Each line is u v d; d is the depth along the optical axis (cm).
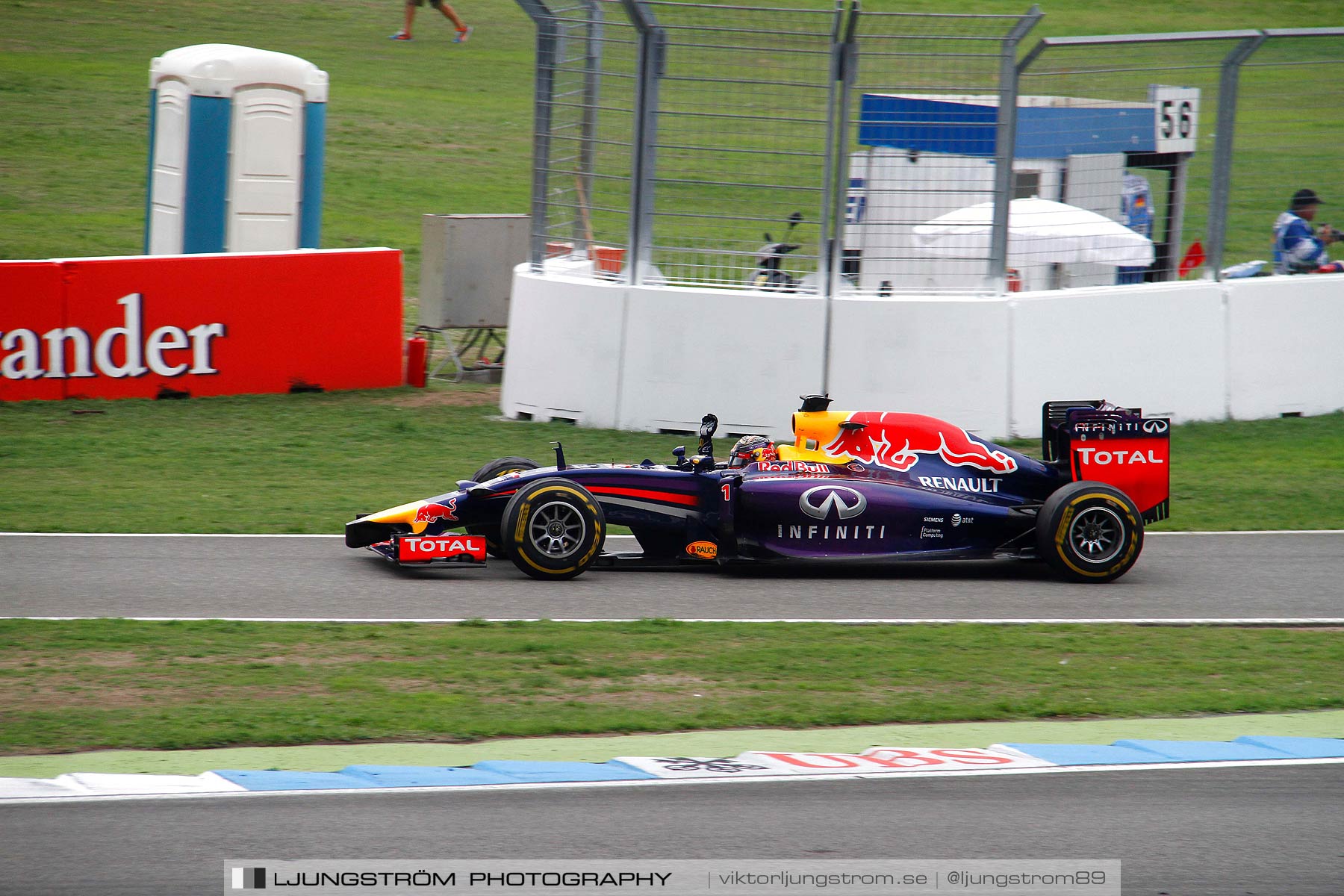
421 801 2117
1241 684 2844
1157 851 2003
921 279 5306
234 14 16000
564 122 5531
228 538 3878
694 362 5250
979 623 3231
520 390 5597
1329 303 5856
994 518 3672
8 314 5475
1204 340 5616
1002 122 5191
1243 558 3969
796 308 5172
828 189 5188
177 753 2320
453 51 15700
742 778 2252
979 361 5216
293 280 5931
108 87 12606
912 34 5219
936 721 2592
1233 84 5606
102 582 3384
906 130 5194
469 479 4669
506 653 2886
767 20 5128
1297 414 5834
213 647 2867
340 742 2397
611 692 2677
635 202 5312
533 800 2133
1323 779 2309
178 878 1833
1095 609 3422
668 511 3559
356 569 3597
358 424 5453
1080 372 5394
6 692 2559
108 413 5469
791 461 3694
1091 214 5503
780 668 2842
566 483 3481
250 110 6650
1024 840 2030
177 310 5731
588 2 5359
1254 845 2033
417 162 11438
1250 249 5875
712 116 5231
